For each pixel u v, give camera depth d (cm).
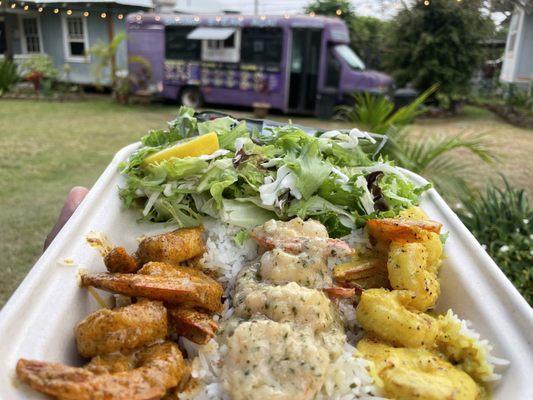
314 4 1692
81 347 114
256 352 113
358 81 1082
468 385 114
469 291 140
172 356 113
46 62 1316
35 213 476
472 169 668
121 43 1341
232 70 1163
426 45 1208
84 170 634
